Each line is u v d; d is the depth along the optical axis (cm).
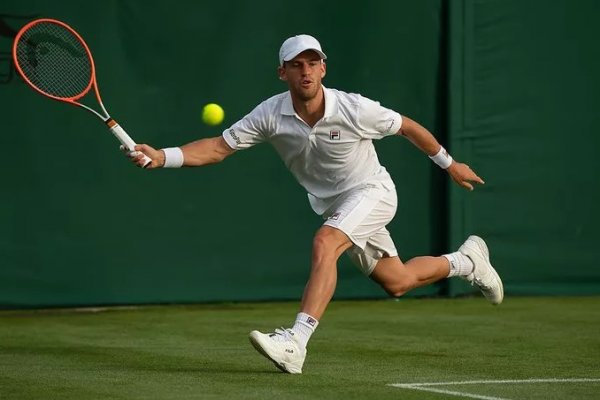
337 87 3278
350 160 1938
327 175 1961
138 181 3100
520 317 2902
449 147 3356
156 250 3127
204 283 3178
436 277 2188
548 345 2303
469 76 3378
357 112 1898
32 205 2992
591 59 3516
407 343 2333
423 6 3353
